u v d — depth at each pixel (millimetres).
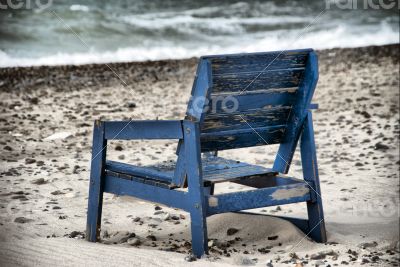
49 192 20984
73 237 16281
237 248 15203
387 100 38844
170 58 62594
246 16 86500
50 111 36406
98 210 15703
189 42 71812
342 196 20641
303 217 18234
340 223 17359
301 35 73250
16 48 63062
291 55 15008
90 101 39969
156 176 14969
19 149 27406
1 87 44000
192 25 80688
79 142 29047
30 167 24234
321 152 27234
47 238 15680
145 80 48438
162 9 89312
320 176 23328
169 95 42469
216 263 13477
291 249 15062
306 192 15570
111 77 49344
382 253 14922
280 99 15445
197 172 14008
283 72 15109
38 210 18844
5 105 37812
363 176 23234
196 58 60375
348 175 23391
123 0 91000
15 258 13805
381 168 24391
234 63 14320
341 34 72062
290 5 92625
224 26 80688
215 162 16859
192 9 90438
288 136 15906
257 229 16062
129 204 19672
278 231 15930
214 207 14258
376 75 47125
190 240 16016
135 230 17000
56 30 71875
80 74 50312
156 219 17938
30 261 13625
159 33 75625
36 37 68125
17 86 44625
